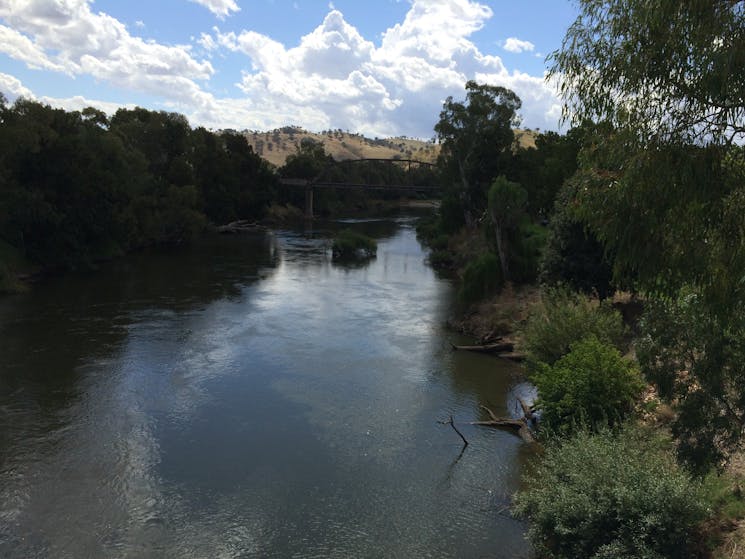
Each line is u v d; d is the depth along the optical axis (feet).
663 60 22.47
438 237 224.53
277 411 65.92
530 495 39.60
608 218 24.95
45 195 158.40
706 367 31.14
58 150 163.53
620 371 52.19
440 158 237.66
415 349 91.56
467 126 218.38
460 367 82.79
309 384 74.84
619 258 25.45
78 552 40.45
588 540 34.47
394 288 145.38
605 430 41.63
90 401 67.46
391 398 70.44
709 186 21.79
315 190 419.95
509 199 112.68
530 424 61.36
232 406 67.15
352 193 484.33
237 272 165.17
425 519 44.78
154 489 48.85
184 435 59.36
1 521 43.80
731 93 20.94
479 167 221.25
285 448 56.80
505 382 76.54
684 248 23.50
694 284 25.07
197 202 275.80
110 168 200.44
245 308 118.32
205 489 48.98
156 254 200.75
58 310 111.96
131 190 211.82
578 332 66.23
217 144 315.78
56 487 48.78
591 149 25.99
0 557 39.65
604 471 36.32
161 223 224.33
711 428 33.17
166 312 112.57
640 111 23.77
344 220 387.14
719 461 34.76
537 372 61.93
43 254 157.17
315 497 47.91
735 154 22.35
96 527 43.37
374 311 118.32
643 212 23.66
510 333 93.71
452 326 105.09
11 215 148.87
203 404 67.56
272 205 374.43
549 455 43.16
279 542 41.91
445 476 51.47
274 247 230.68
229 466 53.01
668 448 43.21
